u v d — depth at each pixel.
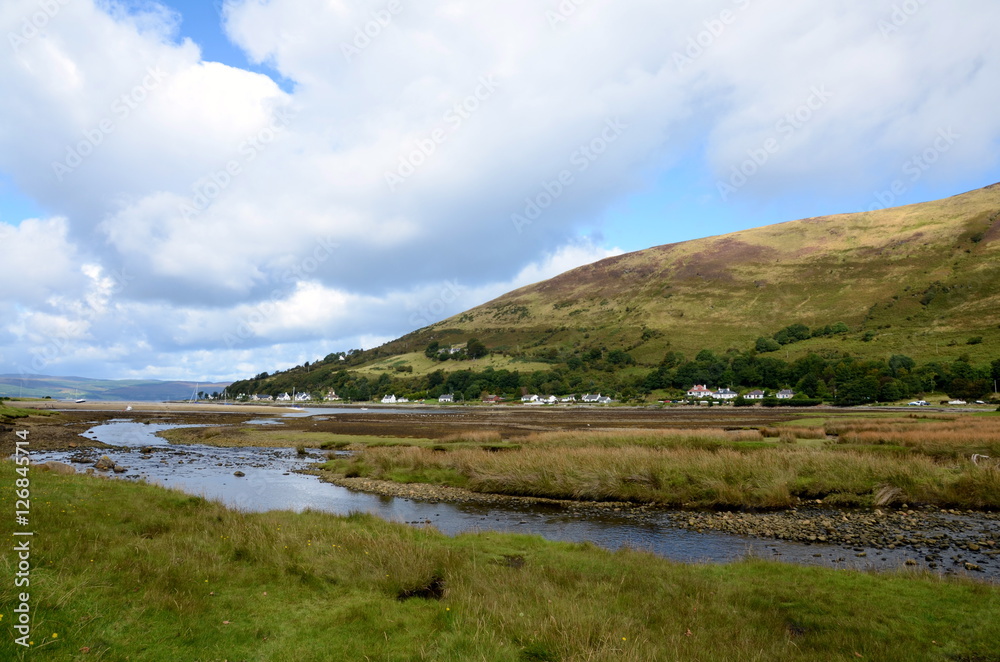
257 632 8.27
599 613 9.53
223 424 78.12
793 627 10.04
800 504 23.70
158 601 8.61
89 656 6.60
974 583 12.33
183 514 15.73
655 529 19.98
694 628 9.43
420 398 195.62
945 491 23.53
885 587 12.02
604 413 111.81
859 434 36.28
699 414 100.38
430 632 8.62
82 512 13.59
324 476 31.98
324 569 11.48
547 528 20.17
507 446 38.78
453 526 20.47
